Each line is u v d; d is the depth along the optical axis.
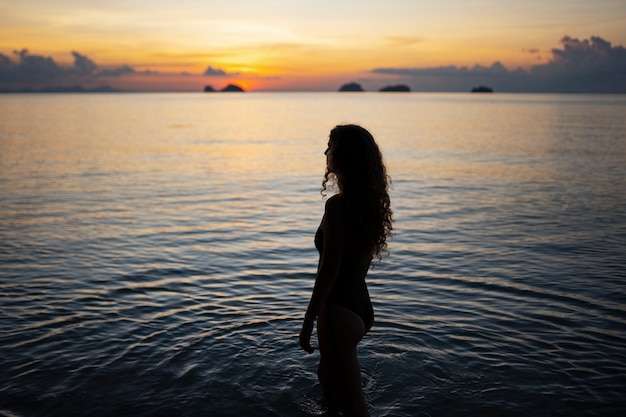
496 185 14.63
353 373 3.14
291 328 4.95
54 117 58.97
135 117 61.31
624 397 3.69
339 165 3.10
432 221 10.15
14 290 6.09
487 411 3.50
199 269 7.04
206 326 5.00
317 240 3.32
